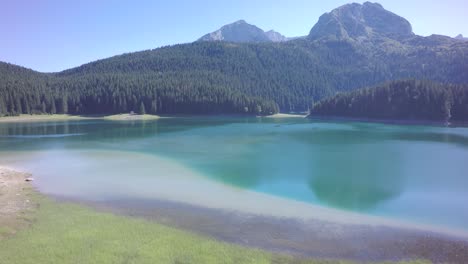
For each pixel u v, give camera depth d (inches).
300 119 6752.0
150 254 821.9
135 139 3166.8
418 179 1691.7
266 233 997.8
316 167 1941.4
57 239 887.7
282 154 2348.7
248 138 3282.5
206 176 1701.5
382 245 937.5
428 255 884.0
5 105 6358.3
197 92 7755.9
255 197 1368.1
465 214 1213.7
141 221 1053.2
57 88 7854.3
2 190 1375.5
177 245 880.3
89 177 1654.8
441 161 2149.4
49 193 1360.7
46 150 2498.8
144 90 7568.9
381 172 1834.4
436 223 1126.4
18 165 1953.7
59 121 5930.1
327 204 1304.1
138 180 1601.9
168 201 1283.2
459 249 922.1
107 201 1273.4
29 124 5196.9
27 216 1058.7
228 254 845.8
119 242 881.5
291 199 1358.3
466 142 3063.5
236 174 1752.0
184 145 2755.9
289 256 853.2
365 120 6082.7
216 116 7509.8
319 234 1000.9
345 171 1851.6
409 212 1228.5
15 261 771.4
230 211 1182.9
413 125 5108.3
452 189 1525.6
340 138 3326.8
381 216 1182.3
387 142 3038.9
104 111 7391.7
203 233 983.0
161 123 5467.5
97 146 2699.3
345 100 6663.4
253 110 7632.9
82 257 796.6
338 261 836.6
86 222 1019.9
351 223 1099.9
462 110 5315.0
